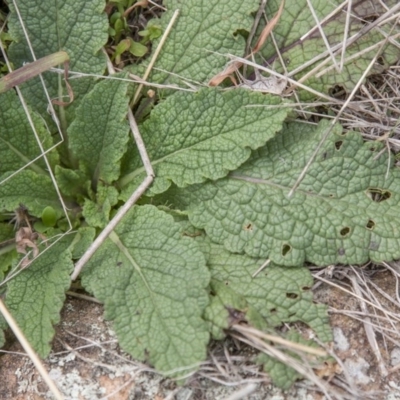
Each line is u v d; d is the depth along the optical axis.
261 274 0.26
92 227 0.28
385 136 0.27
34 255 0.26
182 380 0.23
